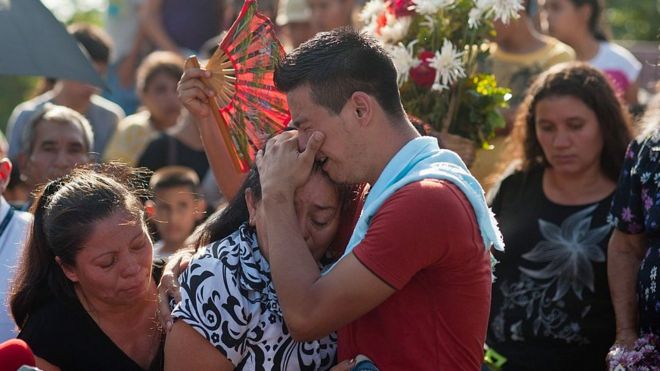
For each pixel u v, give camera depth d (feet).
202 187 37.86
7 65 28.09
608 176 25.72
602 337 24.95
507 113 31.27
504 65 32.99
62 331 19.03
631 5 79.61
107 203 18.75
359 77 17.04
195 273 17.84
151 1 51.01
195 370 17.62
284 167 17.37
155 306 19.76
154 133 40.98
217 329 17.56
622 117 25.64
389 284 16.49
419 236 16.35
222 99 20.81
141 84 41.70
